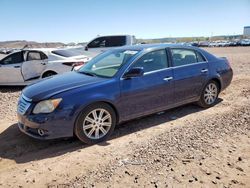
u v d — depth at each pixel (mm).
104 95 4586
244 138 4688
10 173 3717
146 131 5102
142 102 5121
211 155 4078
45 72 9328
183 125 5336
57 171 3734
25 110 4402
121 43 14383
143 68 5109
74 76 5176
